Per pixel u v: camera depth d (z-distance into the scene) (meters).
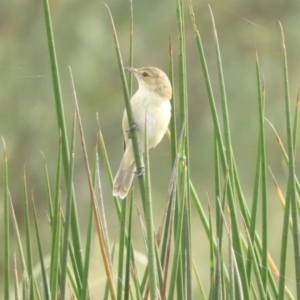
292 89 14.25
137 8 14.47
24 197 4.67
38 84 13.82
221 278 4.56
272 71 14.34
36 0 14.03
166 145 14.04
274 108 14.12
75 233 4.72
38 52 13.87
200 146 14.15
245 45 14.53
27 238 4.67
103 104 14.02
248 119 14.05
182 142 4.74
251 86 14.23
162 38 14.44
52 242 4.58
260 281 4.66
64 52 13.86
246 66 14.38
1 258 12.52
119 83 14.09
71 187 4.40
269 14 14.79
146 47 14.40
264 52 14.51
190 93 14.49
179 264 4.58
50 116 13.71
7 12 14.03
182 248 4.59
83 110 13.92
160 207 13.86
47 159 13.67
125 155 6.40
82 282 4.54
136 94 6.80
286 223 4.72
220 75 4.80
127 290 4.53
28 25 14.02
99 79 14.03
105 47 14.14
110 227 13.31
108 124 14.06
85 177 13.92
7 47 13.88
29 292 4.57
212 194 13.77
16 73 13.84
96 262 8.47
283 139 13.98
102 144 5.18
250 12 14.81
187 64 14.63
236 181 4.92
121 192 6.30
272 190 13.61
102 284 8.53
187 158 4.75
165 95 6.77
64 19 13.97
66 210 4.41
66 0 14.08
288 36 14.55
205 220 4.97
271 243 12.90
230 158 4.80
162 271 4.39
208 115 14.27
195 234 12.91
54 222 4.57
